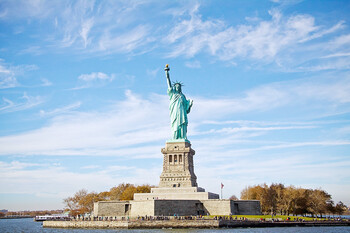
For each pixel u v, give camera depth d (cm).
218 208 16675
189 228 14512
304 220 16900
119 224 15050
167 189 18388
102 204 17200
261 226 15375
